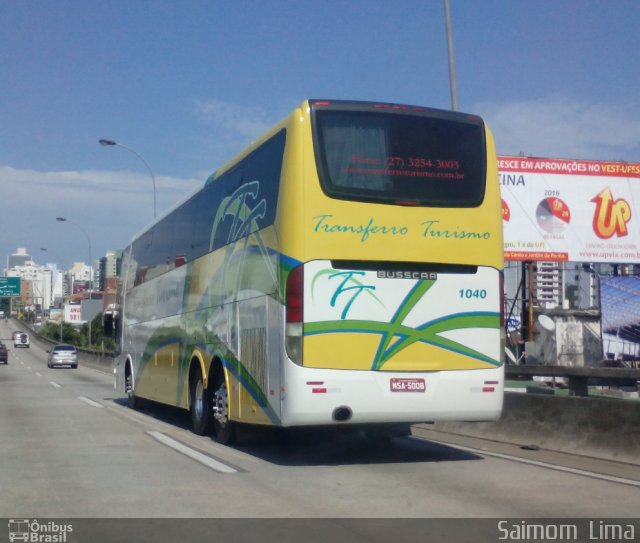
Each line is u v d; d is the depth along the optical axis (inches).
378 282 398.0
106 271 5305.1
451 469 407.5
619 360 1063.0
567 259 1029.2
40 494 352.2
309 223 389.1
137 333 784.3
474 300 414.0
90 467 423.2
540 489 353.7
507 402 512.7
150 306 726.5
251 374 438.3
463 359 410.0
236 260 473.1
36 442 528.7
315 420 386.6
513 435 501.7
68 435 569.0
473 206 415.8
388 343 397.1
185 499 339.0
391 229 399.5
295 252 388.8
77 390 1147.3
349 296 392.8
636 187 1049.5
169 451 482.9
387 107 410.3
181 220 621.6
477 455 454.6
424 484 366.9
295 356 386.3
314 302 387.5
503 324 420.5
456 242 410.9
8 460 449.1
